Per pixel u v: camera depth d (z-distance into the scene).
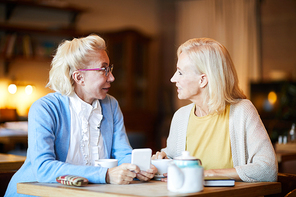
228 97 1.60
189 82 1.61
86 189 1.17
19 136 4.48
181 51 1.68
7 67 5.53
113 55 6.07
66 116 1.58
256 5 6.42
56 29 5.57
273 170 1.40
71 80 1.63
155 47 6.82
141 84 6.28
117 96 6.09
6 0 5.43
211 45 1.60
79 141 1.60
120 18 6.52
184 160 1.12
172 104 6.75
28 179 1.52
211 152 1.63
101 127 1.72
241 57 6.36
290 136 2.86
